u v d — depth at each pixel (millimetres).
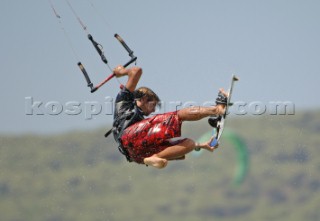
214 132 40219
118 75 40875
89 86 41094
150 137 38938
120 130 40031
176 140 39250
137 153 39469
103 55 41375
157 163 38344
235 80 38125
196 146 39844
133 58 40938
